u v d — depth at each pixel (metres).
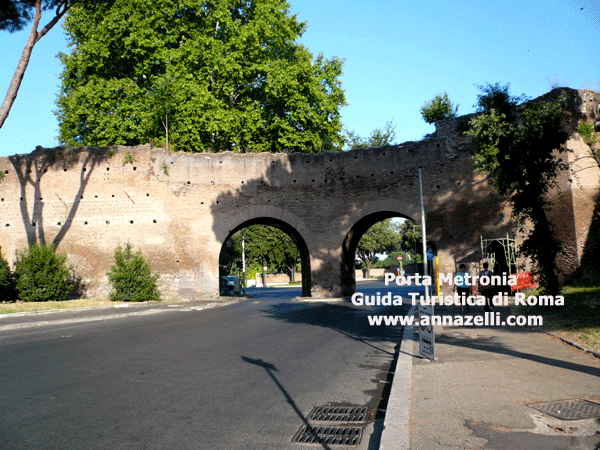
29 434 4.71
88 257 25.31
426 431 4.43
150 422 5.09
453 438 4.23
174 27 29.48
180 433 4.77
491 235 23.28
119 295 23.61
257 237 55.84
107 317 16.89
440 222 24.56
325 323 14.54
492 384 6.08
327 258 26.53
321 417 5.38
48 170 25.67
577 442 4.07
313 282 26.47
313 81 30.83
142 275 24.11
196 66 29.58
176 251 25.94
